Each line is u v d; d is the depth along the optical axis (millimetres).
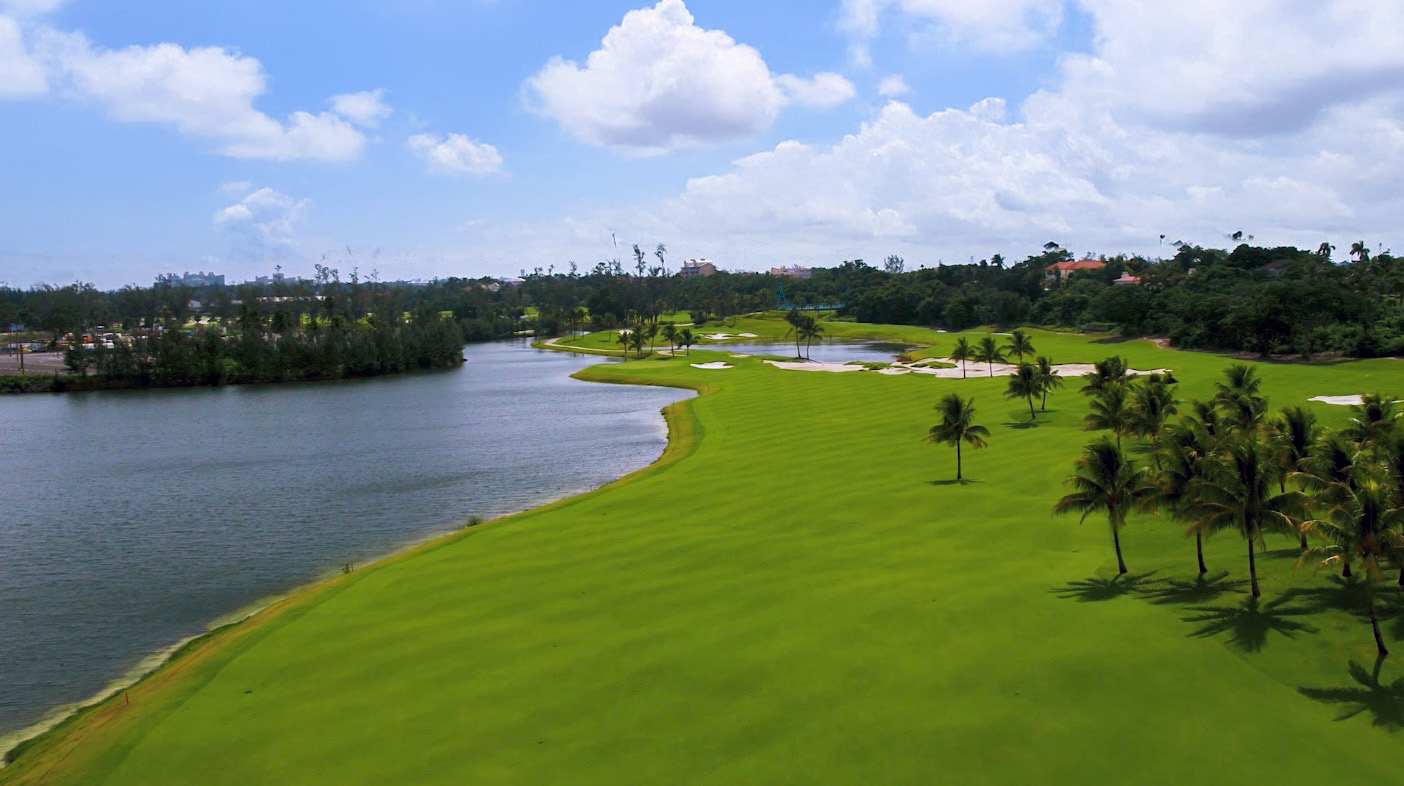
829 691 33625
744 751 29844
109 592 51969
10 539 63375
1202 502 41281
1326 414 80750
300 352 187000
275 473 86000
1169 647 35875
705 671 35719
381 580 49375
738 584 46219
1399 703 30859
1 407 145375
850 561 49344
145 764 30828
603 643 39062
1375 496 34875
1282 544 47125
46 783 30375
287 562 57250
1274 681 32969
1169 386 91688
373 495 75688
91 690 39375
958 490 63594
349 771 29641
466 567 51281
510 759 29938
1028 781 27500
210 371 177750
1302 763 27922
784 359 194750
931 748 29438
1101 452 45719
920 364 160625
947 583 44719
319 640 41000
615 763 29469
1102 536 51531
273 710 34312
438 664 37781
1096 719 30875
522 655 38250
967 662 35375
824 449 84000
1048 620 39219
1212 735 29672
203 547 60688
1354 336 147875
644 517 61562
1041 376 96375
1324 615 37656
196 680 37562
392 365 199500
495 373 196250
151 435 112312
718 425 103062
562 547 54688
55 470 89812
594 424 115562
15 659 42719
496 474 83750
